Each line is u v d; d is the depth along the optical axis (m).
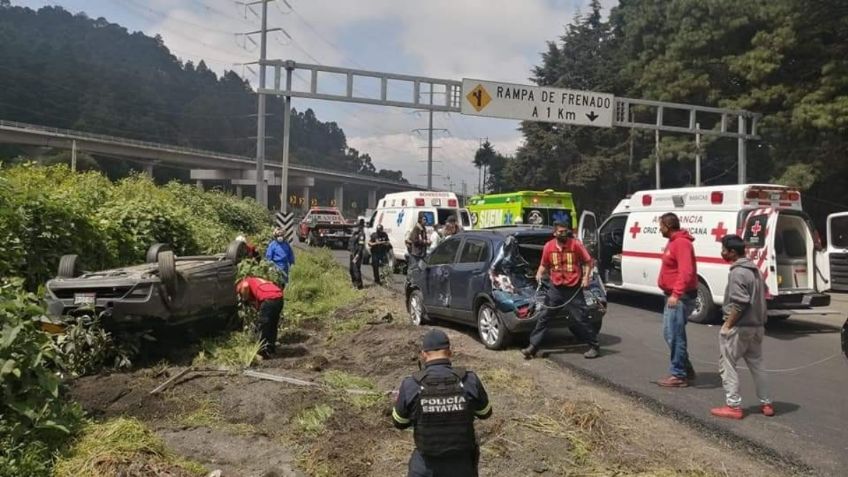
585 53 48.62
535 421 5.77
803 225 11.77
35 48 100.25
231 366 7.81
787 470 5.11
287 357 8.73
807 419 6.35
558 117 22.50
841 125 21.84
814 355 9.55
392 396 6.51
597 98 22.88
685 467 5.02
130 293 7.85
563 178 44.03
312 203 108.56
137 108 109.19
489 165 83.44
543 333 8.71
